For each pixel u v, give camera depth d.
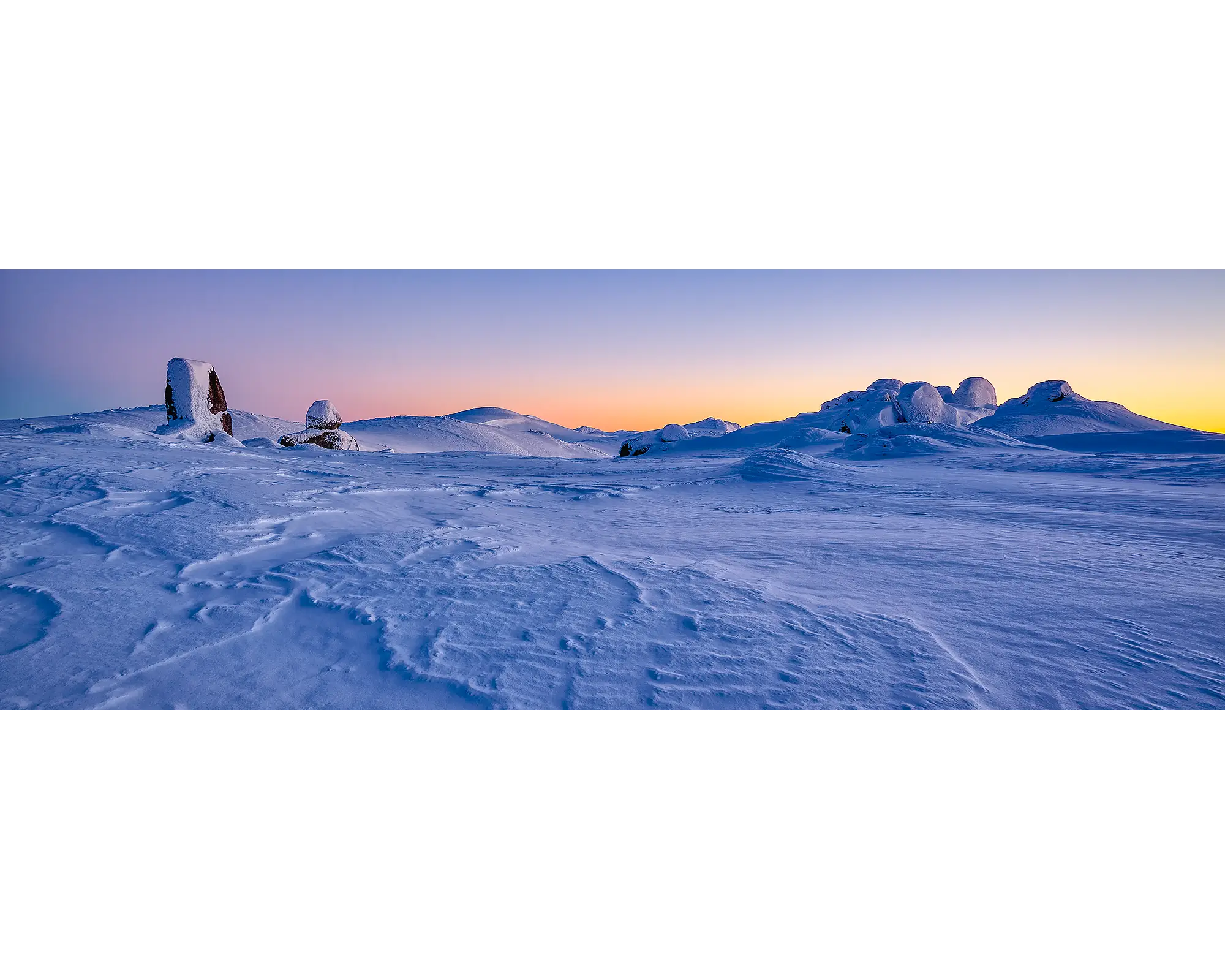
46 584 4.03
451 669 3.16
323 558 4.92
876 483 14.58
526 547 5.95
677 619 3.94
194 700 2.84
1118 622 4.24
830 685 3.14
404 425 67.44
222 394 21.86
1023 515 9.60
